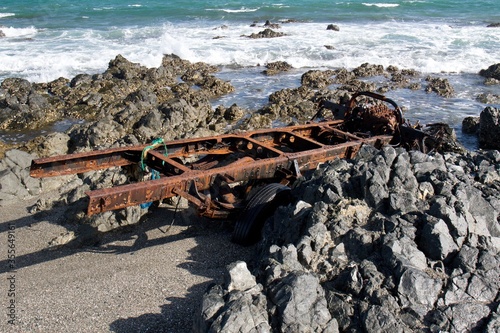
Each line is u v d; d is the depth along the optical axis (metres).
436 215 6.11
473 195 6.68
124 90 19.05
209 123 15.80
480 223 6.31
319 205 6.49
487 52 25.30
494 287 5.38
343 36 29.39
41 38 28.66
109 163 8.39
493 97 18.58
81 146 13.34
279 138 9.99
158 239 7.90
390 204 6.38
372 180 6.63
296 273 5.35
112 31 30.61
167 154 8.71
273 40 28.34
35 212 8.95
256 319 4.96
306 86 20.11
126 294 6.32
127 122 15.01
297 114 16.52
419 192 6.67
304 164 8.60
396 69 22.77
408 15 37.66
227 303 5.09
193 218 8.53
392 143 10.21
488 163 8.09
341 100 17.56
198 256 7.33
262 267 5.79
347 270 5.65
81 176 10.31
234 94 19.25
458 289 5.34
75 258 7.38
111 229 8.22
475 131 15.12
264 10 39.94
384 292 5.30
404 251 5.68
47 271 7.01
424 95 19.17
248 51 25.77
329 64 23.84
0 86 19.17
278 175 8.28
